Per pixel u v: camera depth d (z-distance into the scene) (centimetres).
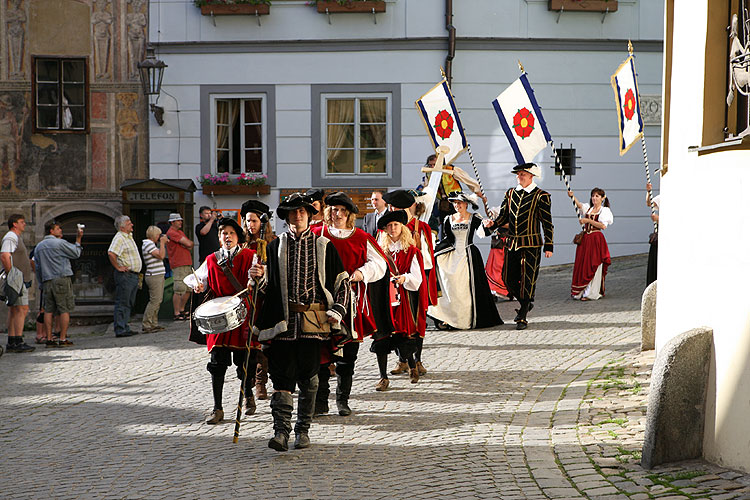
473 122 1798
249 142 1820
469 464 579
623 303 1303
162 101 1800
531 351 985
